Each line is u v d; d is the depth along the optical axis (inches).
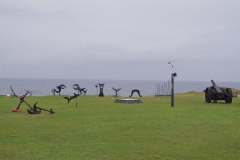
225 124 506.0
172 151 345.1
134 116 597.0
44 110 659.4
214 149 354.0
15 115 619.5
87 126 487.5
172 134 429.4
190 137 411.8
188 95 1406.3
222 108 761.6
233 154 335.3
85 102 949.8
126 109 725.3
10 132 439.8
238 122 526.6
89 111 687.1
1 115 619.5
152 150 347.9
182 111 684.1
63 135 421.4
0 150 343.3
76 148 353.1
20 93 2368.4
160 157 323.0
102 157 320.2
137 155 328.8
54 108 761.0
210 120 546.9
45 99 1098.7
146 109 725.3
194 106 813.9
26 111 690.2
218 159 318.7
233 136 417.1
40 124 506.9
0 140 390.3
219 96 927.7
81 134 428.1
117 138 403.9
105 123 515.2
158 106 805.2
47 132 440.8
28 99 1096.8
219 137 411.5
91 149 349.1
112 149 349.7
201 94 1461.6
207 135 423.8
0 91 2684.5
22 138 402.0
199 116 598.9
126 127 478.3
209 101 945.5
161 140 394.3
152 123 513.3
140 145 368.5
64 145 366.3
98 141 386.9
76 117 588.1
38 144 371.2
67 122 527.5
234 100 1079.6
